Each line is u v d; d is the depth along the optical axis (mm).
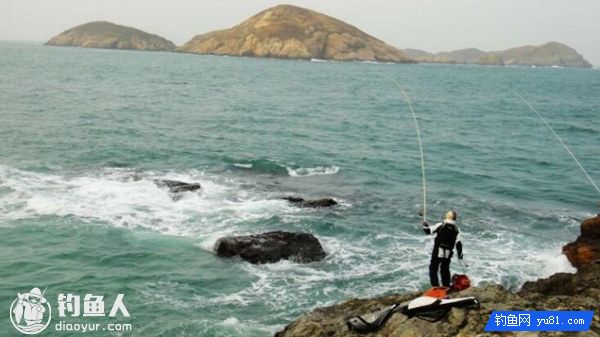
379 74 136875
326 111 51750
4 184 19297
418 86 98562
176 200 19000
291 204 19344
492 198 22312
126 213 17250
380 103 62625
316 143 33281
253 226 16906
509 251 15906
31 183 19781
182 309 11422
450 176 26031
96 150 26750
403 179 25016
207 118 41781
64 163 23609
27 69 82938
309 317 9789
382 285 13148
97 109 42125
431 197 21938
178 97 57000
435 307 8203
